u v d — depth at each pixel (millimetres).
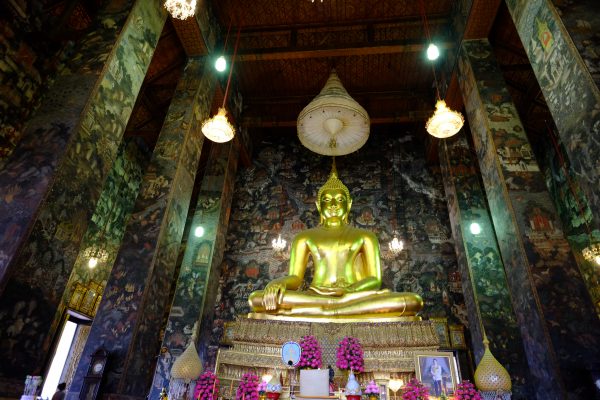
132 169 10031
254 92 10219
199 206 8664
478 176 9328
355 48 8344
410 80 9734
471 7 6770
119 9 4918
